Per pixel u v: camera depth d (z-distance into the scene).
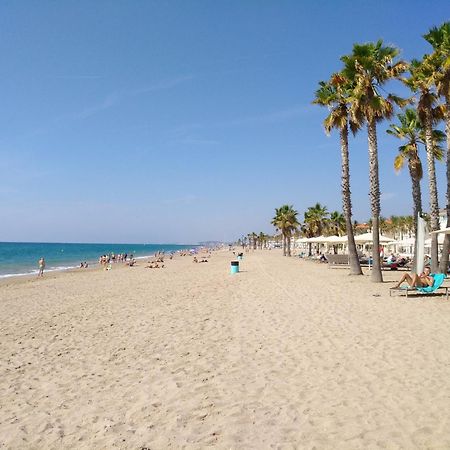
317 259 48.84
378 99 19.09
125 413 5.34
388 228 91.12
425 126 22.88
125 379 6.75
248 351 8.02
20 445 4.60
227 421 4.90
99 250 146.25
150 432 4.74
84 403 5.79
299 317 11.23
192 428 4.78
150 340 9.48
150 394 5.98
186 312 13.21
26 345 9.60
